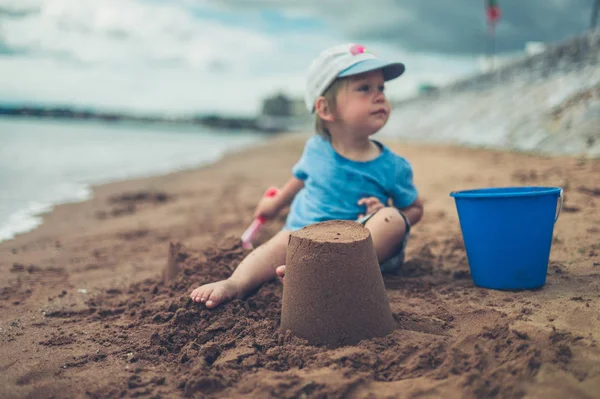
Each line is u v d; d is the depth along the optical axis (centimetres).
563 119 353
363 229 87
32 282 130
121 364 81
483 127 492
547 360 69
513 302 93
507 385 66
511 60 594
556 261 115
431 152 432
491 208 97
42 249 167
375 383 70
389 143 689
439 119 734
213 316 93
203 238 171
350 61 112
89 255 158
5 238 185
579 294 94
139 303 107
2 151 595
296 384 69
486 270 101
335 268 80
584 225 141
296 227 118
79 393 72
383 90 117
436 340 78
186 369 78
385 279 112
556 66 454
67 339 90
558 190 98
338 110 115
